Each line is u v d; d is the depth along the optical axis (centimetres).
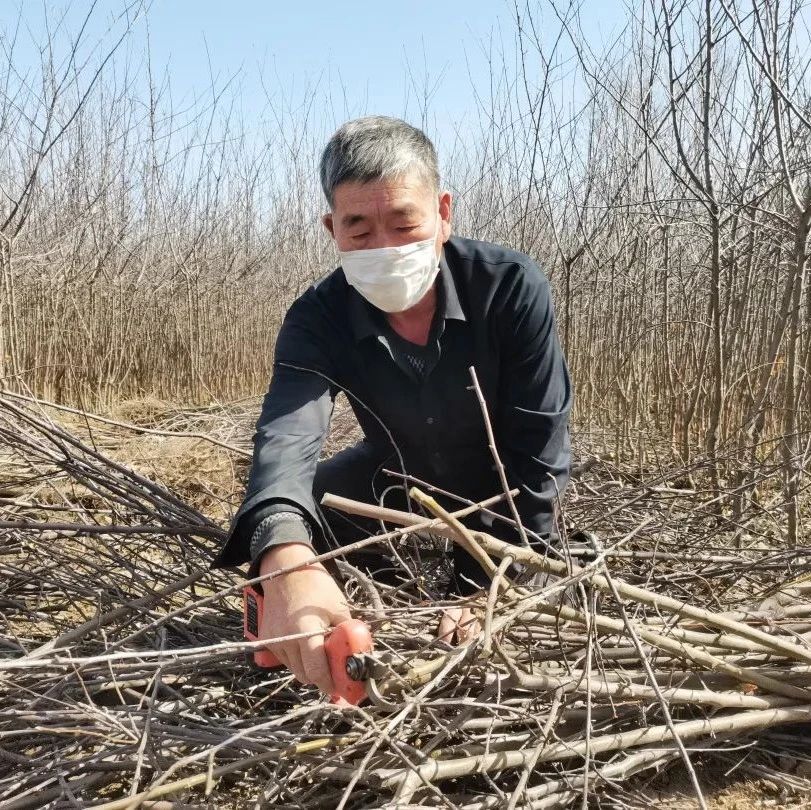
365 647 117
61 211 780
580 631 169
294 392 172
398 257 164
